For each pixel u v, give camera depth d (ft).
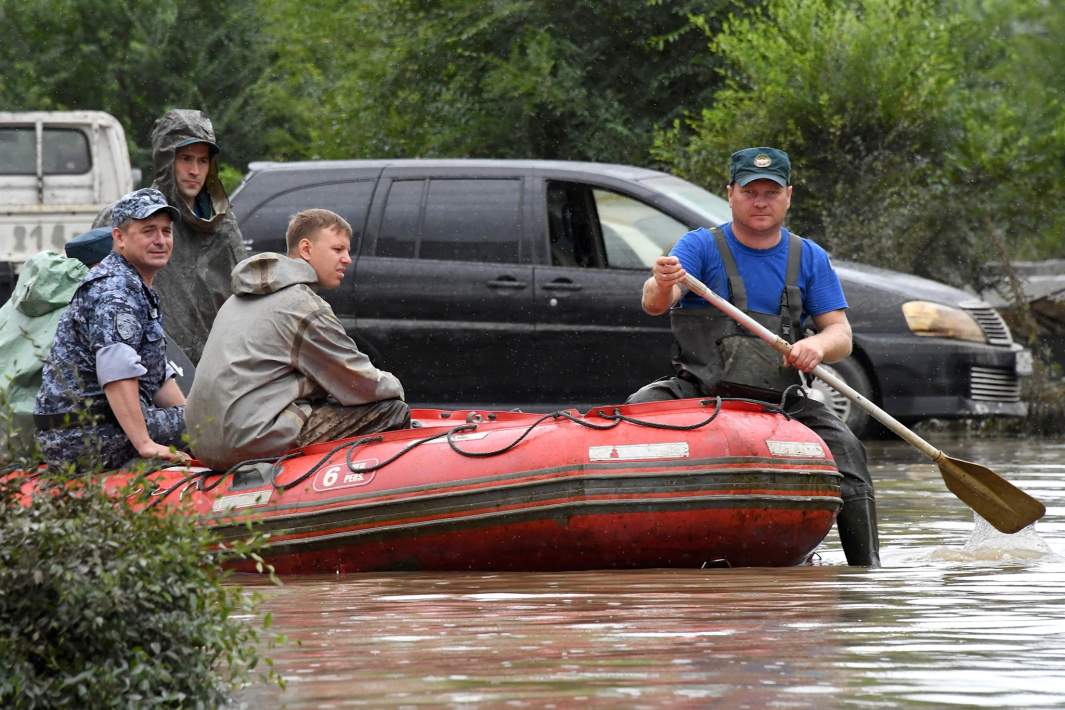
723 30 144.56
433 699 25.68
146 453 44.98
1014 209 127.24
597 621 33.55
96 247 50.83
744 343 44.83
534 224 83.35
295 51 206.80
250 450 44.73
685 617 33.94
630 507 42.19
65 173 115.24
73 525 24.76
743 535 42.93
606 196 83.15
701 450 42.63
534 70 146.20
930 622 33.06
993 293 129.29
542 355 82.58
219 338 45.32
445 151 154.51
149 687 24.45
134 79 214.90
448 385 83.56
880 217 120.57
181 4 216.95
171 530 25.94
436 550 43.09
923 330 86.69
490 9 152.35
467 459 43.21
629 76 149.07
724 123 128.47
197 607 25.48
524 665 28.43
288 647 30.53
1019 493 45.60
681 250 45.98
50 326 48.67
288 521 43.68
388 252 84.43
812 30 126.82
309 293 45.44
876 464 77.10
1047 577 40.81
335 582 41.24
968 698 25.48
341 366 45.11
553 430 43.34
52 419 45.60
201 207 58.39
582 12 149.59
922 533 51.52
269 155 219.20
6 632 24.08
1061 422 99.91
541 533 42.42
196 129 57.11
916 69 123.75
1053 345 118.62
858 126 123.65
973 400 87.25
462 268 83.56
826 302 46.39
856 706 24.94
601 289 82.07
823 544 51.03
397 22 160.15
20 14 214.28
